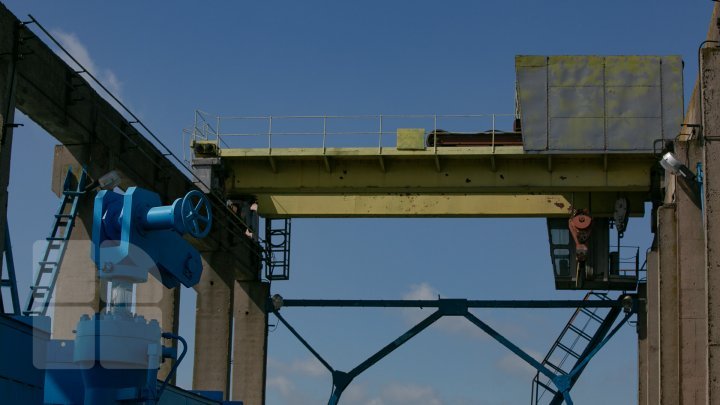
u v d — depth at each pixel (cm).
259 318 4272
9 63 2342
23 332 1775
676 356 3388
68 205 2691
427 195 4181
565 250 4169
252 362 4238
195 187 3584
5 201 2259
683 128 3741
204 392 3122
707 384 2762
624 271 4147
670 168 3180
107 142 2870
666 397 3384
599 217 4094
